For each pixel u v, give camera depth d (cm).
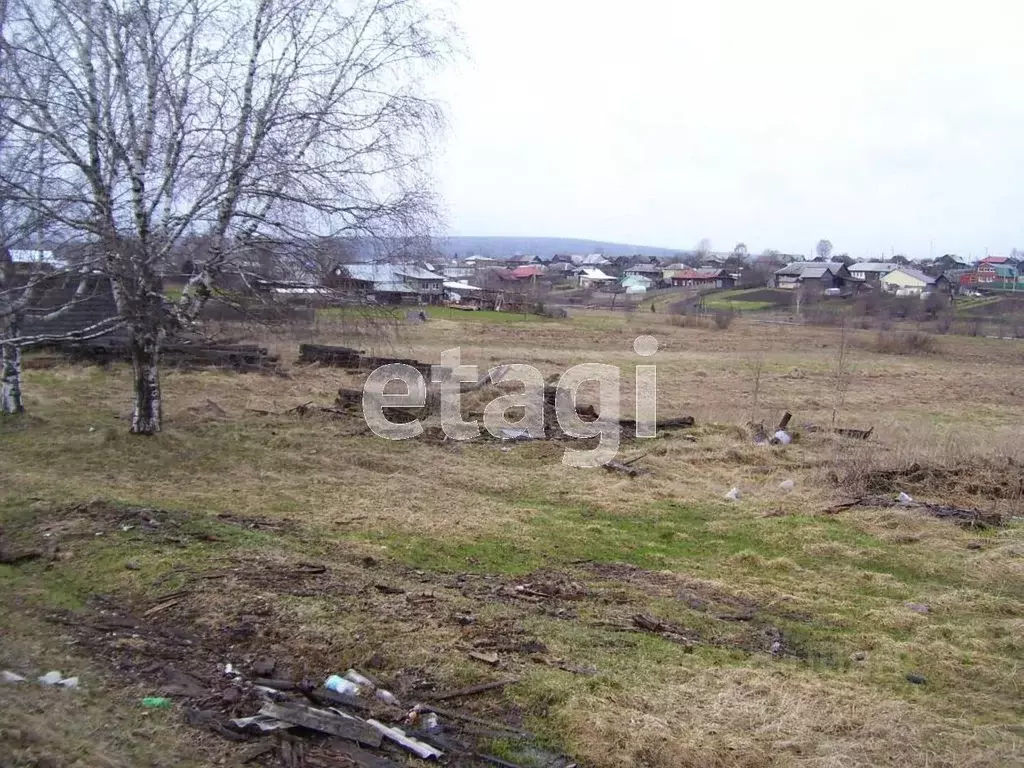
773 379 2598
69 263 1156
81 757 397
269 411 1520
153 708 481
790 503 1077
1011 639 678
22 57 1041
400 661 568
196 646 574
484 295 5350
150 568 696
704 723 521
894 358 3347
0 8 1031
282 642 584
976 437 1571
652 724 507
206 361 1986
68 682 498
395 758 464
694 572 831
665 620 700
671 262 10300
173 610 625
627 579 798
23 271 1246
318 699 518
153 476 1034
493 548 860
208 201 1108
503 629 636
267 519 889
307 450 1238
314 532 857
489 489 1116
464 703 528
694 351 3453
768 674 600
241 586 668
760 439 1466
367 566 768
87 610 623
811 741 507
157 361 1207
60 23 1060
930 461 1243
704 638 673
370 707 511
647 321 4697
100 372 1839
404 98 1503
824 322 4644
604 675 575
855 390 2434
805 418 1858
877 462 1237
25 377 1681
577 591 748
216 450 1180
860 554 891
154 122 1096
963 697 589
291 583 687
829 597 780
